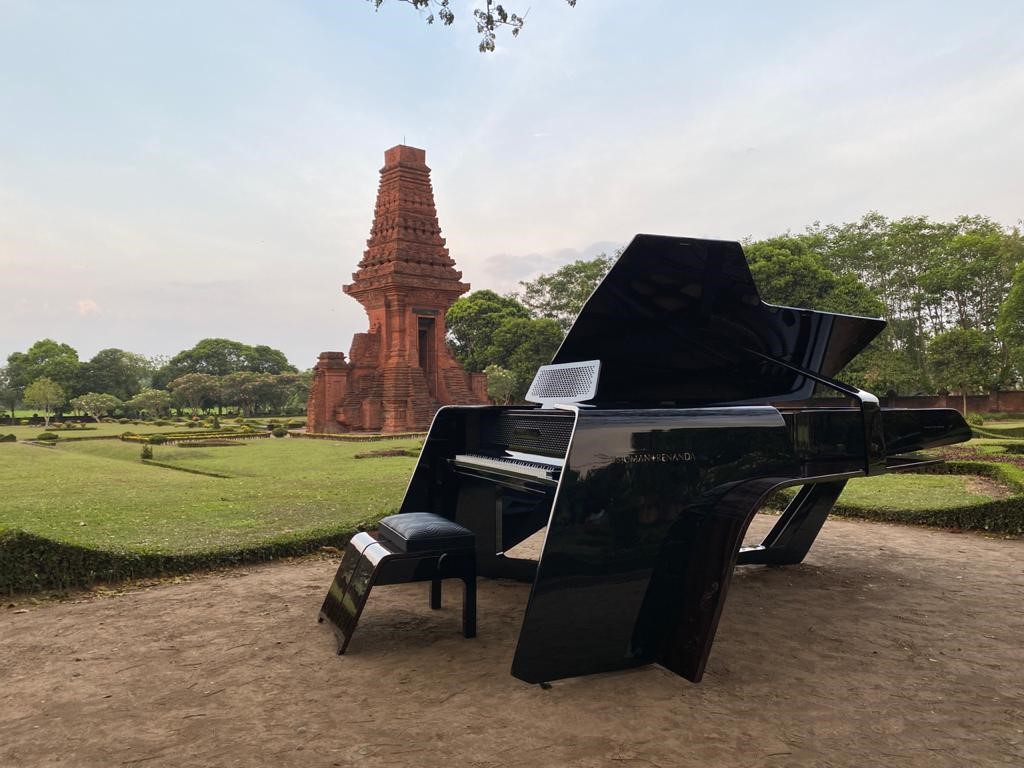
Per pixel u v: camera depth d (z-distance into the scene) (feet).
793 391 16.76
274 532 21.48
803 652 11.76
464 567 12.39
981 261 139.95
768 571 17.70
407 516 13.03
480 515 16.90
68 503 28.91
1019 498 22.16
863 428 13.07
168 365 311.68
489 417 16.21
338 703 9.68
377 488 34.17
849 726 8.89
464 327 178.70
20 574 15.74
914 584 16.35
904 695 9.90
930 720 9.07
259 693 10.06
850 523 24.79
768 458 11.96
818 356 15.96
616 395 15.03
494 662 11.32
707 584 10.66
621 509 10.65
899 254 154.61
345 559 13.03
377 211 123.95
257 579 17.40
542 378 14.85
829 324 15.08
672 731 8.75
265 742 8.48
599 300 12.65
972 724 8.95
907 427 14.48
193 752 8.24
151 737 8.64
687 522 11.13
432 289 119.85
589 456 10.48
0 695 10.04
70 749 8.34
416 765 7.88
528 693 10.00
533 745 8.37
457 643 12.33
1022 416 119.75
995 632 12.79
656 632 11.05
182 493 32.65
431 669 11.01
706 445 11.40
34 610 14.62
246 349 324.19
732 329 14.21
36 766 7.91
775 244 132.77
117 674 10.87
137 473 48.26
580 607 10.37
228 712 9.39
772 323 14.38
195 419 183.11
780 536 17.97
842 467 12.80
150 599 15.49
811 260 126.52
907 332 164.86
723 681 10.46
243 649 12.05
